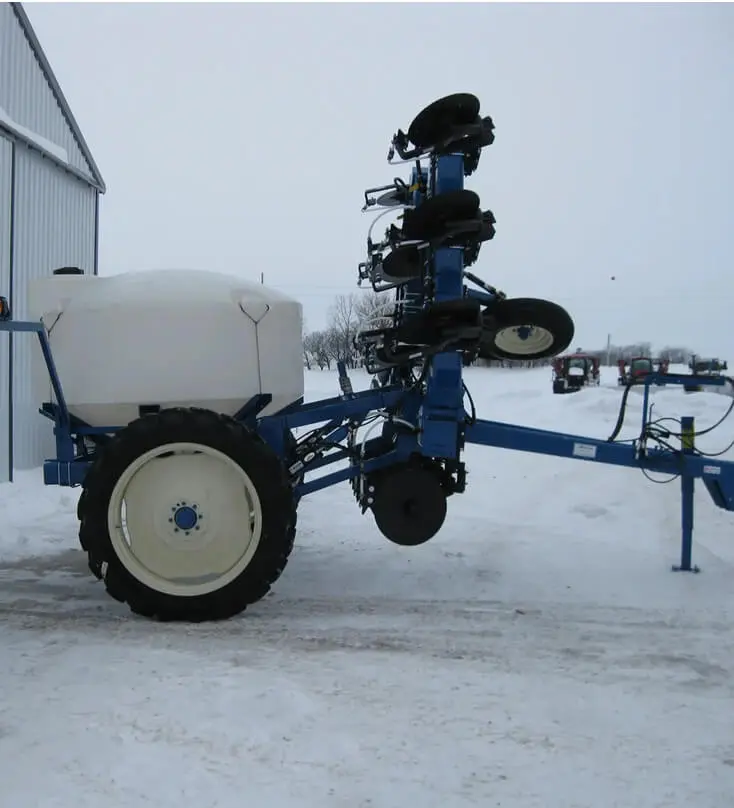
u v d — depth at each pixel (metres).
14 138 8.14
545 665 3.05
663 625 3.53
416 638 3.34
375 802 2.11
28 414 8.53
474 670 2.99
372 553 4.84
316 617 3.62
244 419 3.98
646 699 2.76
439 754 2.36
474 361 4.83
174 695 2.72
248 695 2.72
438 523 4.00
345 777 2.23
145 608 3.51
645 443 4.17
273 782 2.20
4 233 7.95
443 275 3.90
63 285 3.95
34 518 6.12
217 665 2.99
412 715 2.60
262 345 3.98
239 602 3.52
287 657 3.09
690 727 2.55
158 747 2.37
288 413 4.20
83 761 2.28
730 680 2.93
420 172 4.44
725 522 5.79
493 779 2.23
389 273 4.40
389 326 4.40
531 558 4.70
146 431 3.47
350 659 3.08
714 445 10.37
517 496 6.88
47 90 9.17
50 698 2.69
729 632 3.45
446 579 4.25
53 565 4.66
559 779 2.24
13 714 2.57
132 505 3.61
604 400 14.94
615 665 3.06
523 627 3.50
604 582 4.20
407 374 4.41
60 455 3.89
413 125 4.08
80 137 10.08
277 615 3.64
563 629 3.47
